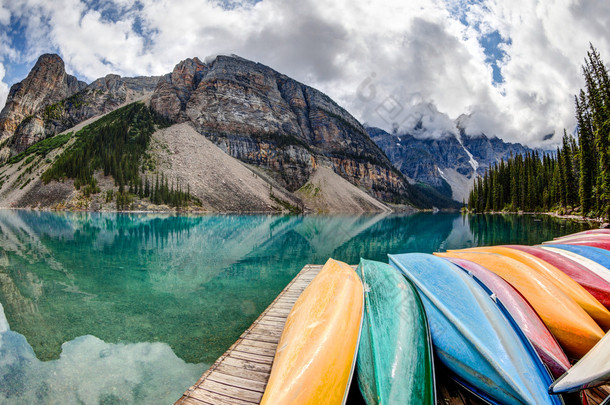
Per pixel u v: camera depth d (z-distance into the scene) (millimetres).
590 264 6918
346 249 21062
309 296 5652
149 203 84500
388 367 3498
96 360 6102
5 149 151375
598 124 41531
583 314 4809
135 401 4828
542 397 3205
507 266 6395
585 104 51312
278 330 6242
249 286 11453
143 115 135125
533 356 3775
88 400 4840
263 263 15797
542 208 65750
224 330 7602
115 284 11414
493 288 5438
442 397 3959
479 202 93625
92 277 12281
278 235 31156
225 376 4570
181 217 62438
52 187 84000
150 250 19328
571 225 33500
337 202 149250
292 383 3252
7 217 46688
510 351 3779
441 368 4422
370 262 7352
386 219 71250
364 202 160000
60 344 6758
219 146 146500
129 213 71500
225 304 9453
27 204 79062
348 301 4988
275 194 126438
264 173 150375
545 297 5234
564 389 2924
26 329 7492
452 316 4543
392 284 5637
